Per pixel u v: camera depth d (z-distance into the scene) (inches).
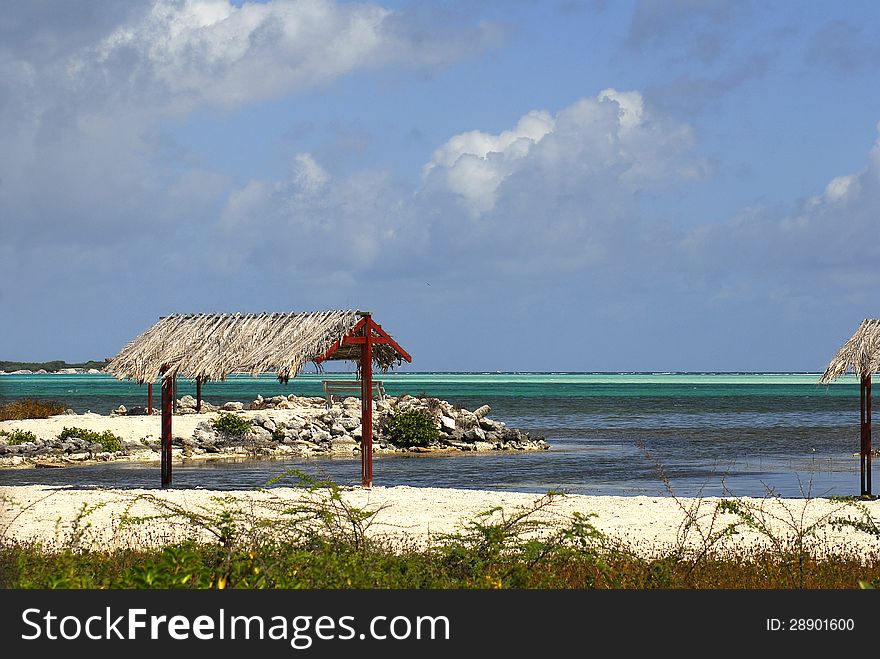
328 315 972.6
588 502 777.6
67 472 1248.2
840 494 1014.4
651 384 7209.6
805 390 5565.9
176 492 855.7
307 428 1676.9
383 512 711.7
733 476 1224.8
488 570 390.9
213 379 997.8
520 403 3550.7
